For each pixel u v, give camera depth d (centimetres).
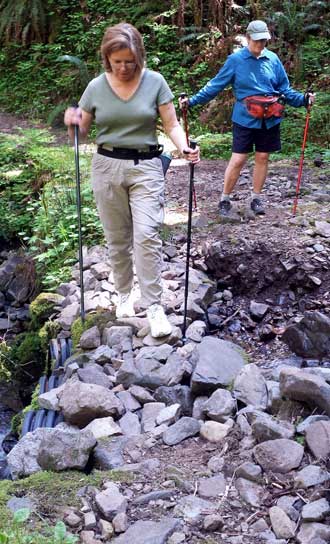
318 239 561
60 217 677
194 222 622
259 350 452
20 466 321
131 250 436
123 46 348
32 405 432
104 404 355
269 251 539
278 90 592
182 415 366
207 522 268
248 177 781
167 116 383
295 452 301
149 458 323
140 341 428
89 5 1247
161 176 395
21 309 697
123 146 380
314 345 429
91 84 377
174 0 1156
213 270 548
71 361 427
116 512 277
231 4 1128
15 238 809
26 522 274
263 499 285
